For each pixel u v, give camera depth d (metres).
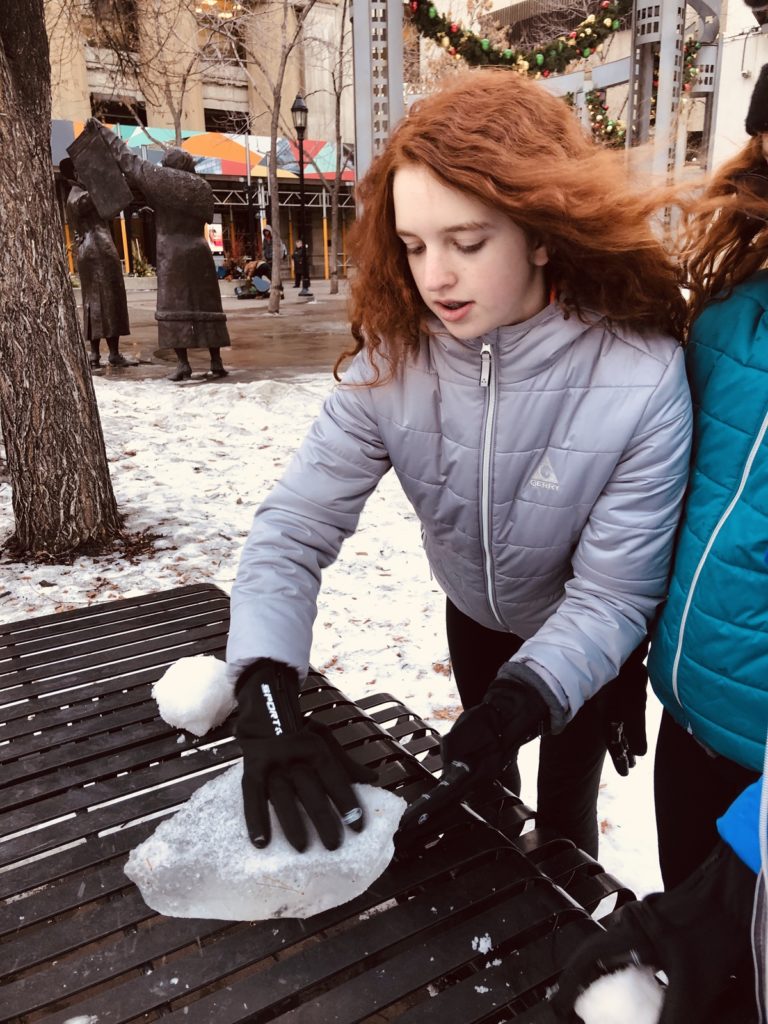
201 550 3.54
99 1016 0.81
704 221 0.97
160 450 5.18
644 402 0.93
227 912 0.90
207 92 27.84
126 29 13.92
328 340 10.89
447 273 0.85
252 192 27.33
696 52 5.36
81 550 3.51
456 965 0.85
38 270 3.27
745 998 0.77
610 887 1.04
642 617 1.00
